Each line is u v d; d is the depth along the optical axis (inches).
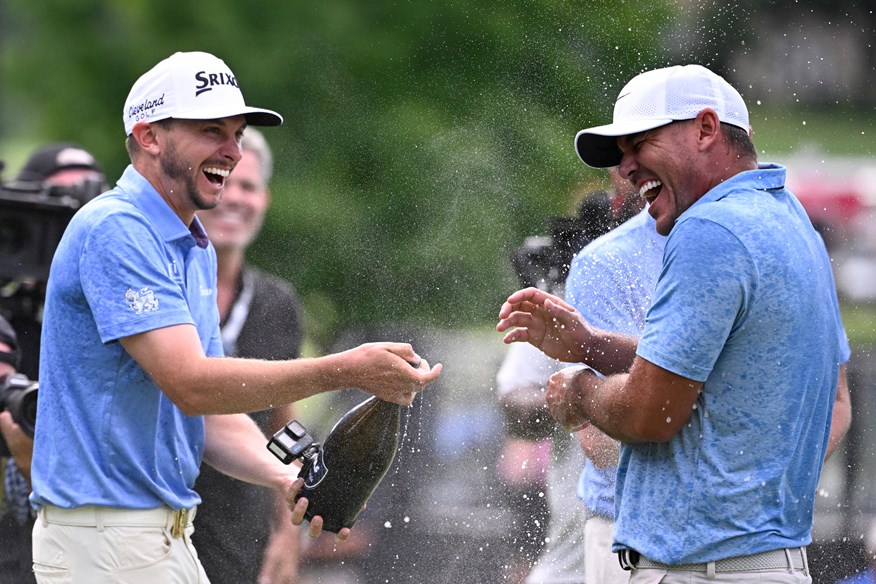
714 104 474.9
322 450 542.9
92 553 509.0
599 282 594.6
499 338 1175.6
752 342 450.3
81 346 508.1
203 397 498.6
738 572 453.4
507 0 1697.8
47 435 514.9
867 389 915.4
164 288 502.9
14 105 2257.6
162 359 496.7
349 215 1643.7
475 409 944.3
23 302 690.8
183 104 517.3
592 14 1657.2
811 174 1829.5
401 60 1722.4
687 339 445.4
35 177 759.1
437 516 843.4
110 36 1958.7
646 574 466.6
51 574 517.0
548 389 507.8
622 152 501.7
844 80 2208.4
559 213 1531.7
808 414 462.0
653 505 464.1
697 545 454.0
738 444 453.1
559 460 679.7
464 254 1549.0
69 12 1958.7
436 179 1642.5
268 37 1756.9
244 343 746.2
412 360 512.7
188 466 538.9
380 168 1681.8
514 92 1664.6
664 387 449.4
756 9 2130.9
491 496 826.2
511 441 753.0
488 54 1691.7
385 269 1577.3
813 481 467.8
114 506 508.4
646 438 459.5
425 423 918.4
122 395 508.4
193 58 527.5
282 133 1720.0
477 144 1648.6
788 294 450.0
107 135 1894.7
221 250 740.7
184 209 531.5
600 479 597.3
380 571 828.0
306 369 503.5
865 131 2111.2
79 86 1918.1
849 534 813.2
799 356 454.9
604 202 718.5
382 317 1520.7
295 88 1737.2
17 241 684.7
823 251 484.7
